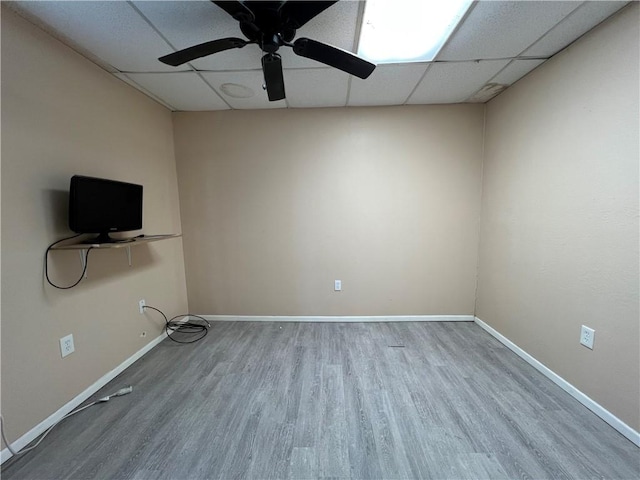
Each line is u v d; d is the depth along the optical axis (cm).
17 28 144
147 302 247
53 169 163
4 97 139
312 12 127
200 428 158
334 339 264
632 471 130
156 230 261
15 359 144
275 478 129
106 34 161
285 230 298
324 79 219
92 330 189
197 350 247
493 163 261
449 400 179
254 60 191
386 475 130
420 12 146
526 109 216
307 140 284
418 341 258
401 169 284
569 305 182
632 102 142
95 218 175
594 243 164
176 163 294
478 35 167
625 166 146
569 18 152
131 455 141
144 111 244
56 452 143
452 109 275
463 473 130
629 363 146
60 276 167
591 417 162
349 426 158
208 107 277
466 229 290
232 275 306
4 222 139
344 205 291
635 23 138
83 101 183
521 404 174
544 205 201
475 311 300
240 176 293
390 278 300
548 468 132
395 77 218
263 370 215
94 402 179
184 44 172
